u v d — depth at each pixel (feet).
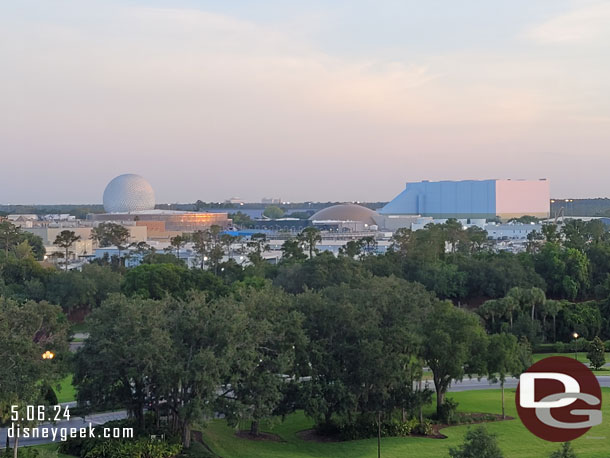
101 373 272.92
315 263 594.65
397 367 315.99
